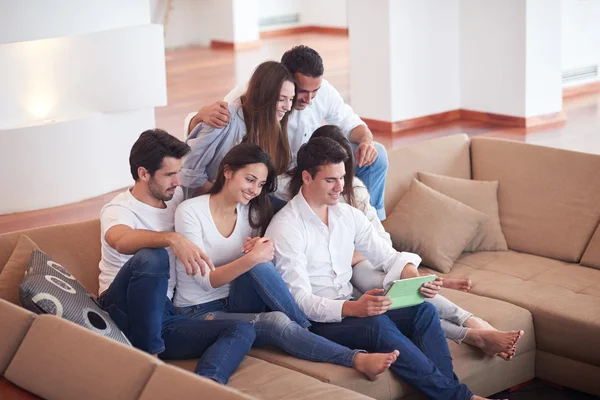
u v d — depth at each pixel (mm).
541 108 9812
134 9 7914
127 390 2787
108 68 7684
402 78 9773
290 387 3457
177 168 3875
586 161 5094
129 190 3998
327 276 4164
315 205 4141
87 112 7691
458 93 10312
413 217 5062
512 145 5414
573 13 10742
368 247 4270
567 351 4328
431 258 4934
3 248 3953
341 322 3939
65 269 3836
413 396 3875
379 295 3900
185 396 2623
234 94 4594
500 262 5008
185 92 11836
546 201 5145
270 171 3984
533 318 4418
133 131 8008
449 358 3912
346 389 3430
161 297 3643
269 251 3842
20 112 7449
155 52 7902
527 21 9492
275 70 4195
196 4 16156
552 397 4363
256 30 15906
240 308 3996
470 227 5059
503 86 9852
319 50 14969
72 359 2998
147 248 3672
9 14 6984
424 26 9836
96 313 3574
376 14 9633
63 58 7508
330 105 4961
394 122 9812
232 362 3619
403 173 5328
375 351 3861
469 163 5582
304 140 4867
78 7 7445
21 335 3242
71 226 4188
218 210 4000
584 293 4547
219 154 4398
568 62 10898
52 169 7402
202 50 15758
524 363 4398
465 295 4559
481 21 9883
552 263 4977
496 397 4348
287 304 3910
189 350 3779
